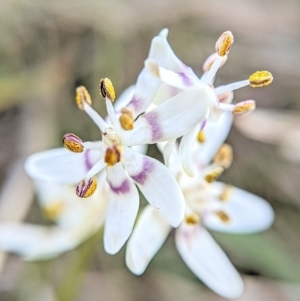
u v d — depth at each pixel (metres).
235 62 0.13
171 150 0.06
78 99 0.07
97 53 0.12
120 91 0.12
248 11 0.13
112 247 0.06
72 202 0.09
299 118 0.12
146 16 0.13
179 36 0.13
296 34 0.14
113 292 0.11
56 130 0.12
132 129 0.06
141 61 0.12
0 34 0.12
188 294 0.11
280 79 0.13
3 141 0.12
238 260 0.11
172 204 0.06
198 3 0.13
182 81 0.06
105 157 0.06
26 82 0.12
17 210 0.11
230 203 0.09
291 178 0.12
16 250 0.10
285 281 0.11
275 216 0.12
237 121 0.12
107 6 0.13
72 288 0.09
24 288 0.11
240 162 0.12
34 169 0.07
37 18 0.12
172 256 0.11
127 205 0.06
